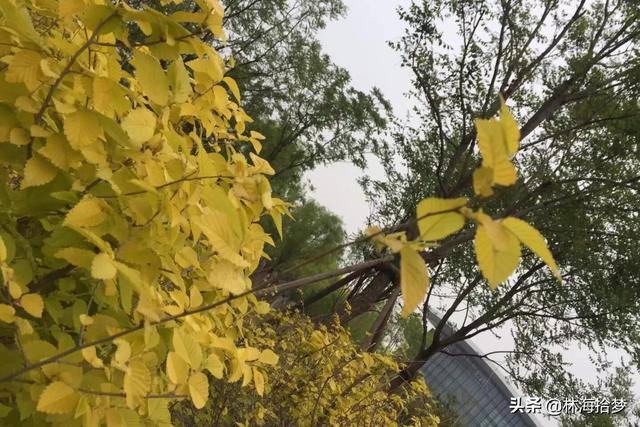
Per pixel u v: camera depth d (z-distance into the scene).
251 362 1.59
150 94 1.20
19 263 1.17
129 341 1.14
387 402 4.44
